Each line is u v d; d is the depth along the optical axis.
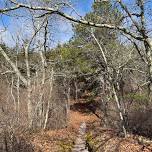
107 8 16.58
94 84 45.16
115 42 23.48
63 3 11.89
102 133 24.12
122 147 19.61
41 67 30.41
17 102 25.25
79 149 18.50
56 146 19.17
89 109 45.09
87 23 12.02
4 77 30.84
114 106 28.62
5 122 15.66
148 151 18.88
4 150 14.63
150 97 27.11
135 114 25.98
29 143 17.52
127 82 29.02
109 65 22.19
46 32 27.84
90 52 27.78
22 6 11.27
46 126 27.55
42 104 27.83
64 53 37.72
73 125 31.73
